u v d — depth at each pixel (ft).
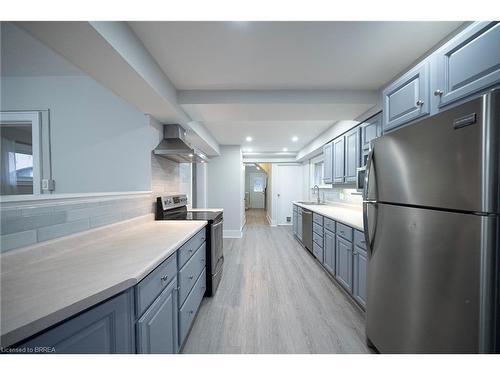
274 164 23.09
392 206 4.30
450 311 3.09
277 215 23.21
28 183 8.21
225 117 8.91
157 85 5.94
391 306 4.33
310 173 20.03
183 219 8.04
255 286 8.72
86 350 2.56
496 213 2.60
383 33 4.80
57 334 2.35
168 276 4.31
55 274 3.06
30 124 7.40
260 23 4.48
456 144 2.97
